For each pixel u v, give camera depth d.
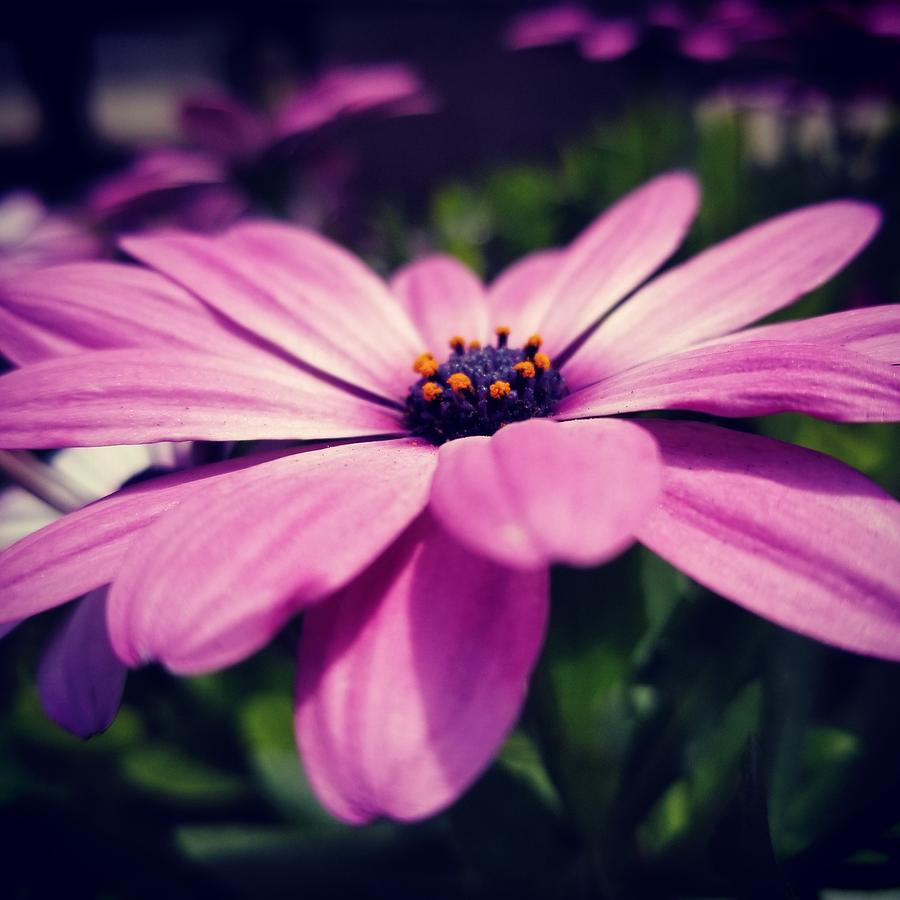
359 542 0.07
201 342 0.09
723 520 0.07
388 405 0.10
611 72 0.42
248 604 0.06
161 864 0.10
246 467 0.08
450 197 0.23
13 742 0.11
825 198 0.15
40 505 0.12
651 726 0.09
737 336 0.09
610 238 0.10
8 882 0.10
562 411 0.09
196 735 0.12
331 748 0.06
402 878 0.10
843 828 0.08
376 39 0.45
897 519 0.07
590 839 0.09
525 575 0.07
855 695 0.11
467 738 0.06
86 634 0.08
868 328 0.08
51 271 0.09
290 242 0.11
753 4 0.19
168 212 0.21
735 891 0.08
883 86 0.17
